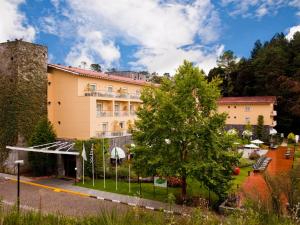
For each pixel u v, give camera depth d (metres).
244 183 29.22
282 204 10.41
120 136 36.34
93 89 38.06
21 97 33.28
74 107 35.59
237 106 65.31
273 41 90.00
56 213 7.46
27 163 33.78
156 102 22.25
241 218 6.96
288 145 60.19
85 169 30.52
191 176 20.62
